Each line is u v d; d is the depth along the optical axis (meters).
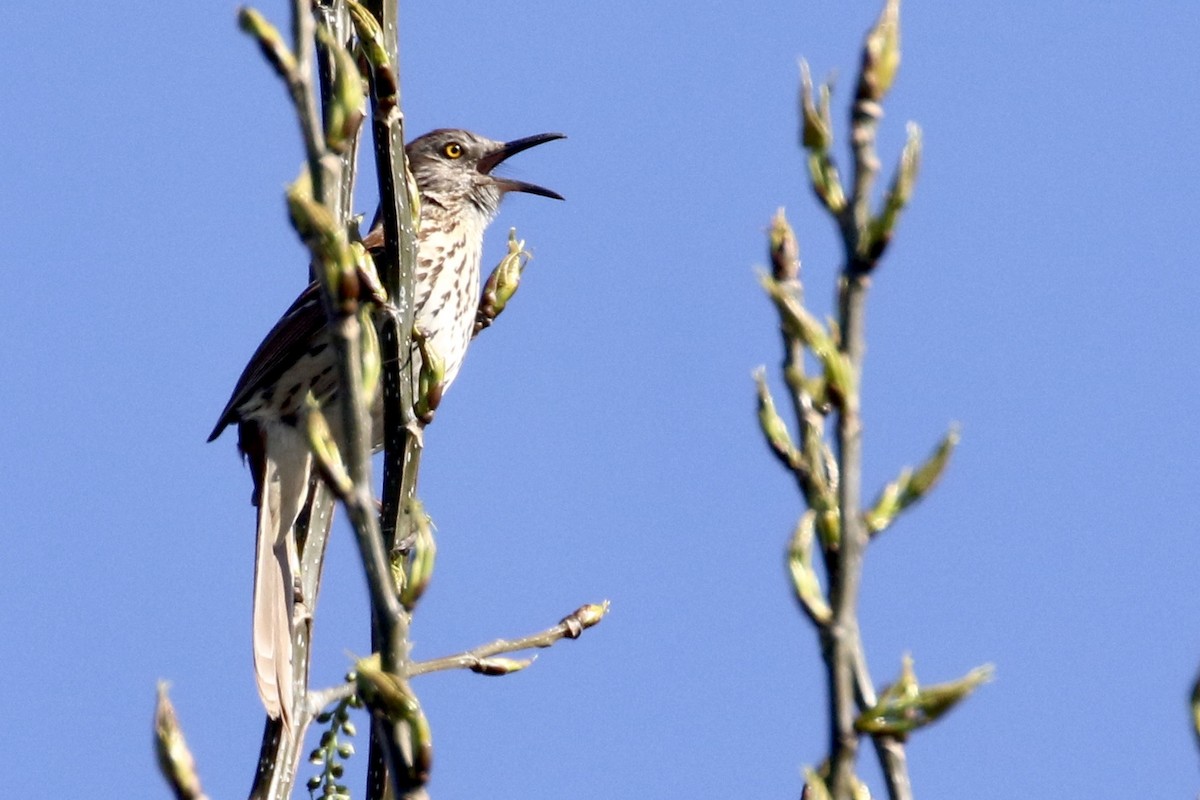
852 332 4.21
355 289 4.55
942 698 4.23
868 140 4.14
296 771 8.26
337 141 4.63
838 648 4.20
